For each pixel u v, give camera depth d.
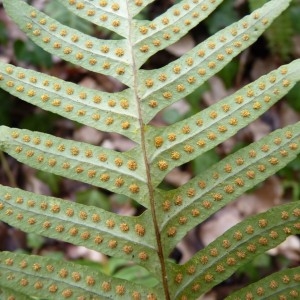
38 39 0.12
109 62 0.12
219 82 0.26
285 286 0.10
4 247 0.26
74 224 0.11
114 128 0.12
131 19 0.12
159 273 0.11
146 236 0.11
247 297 0.10
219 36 0.12
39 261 0.10
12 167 0.28
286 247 0.24
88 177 0.11
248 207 0.25
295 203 0.11
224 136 0.11
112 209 0.26
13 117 0.28
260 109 0.11
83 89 0.12
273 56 0.26
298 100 0.25
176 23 0.12
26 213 0.11
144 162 0.11
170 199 0.11
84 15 0.12
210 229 0.25
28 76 0.12
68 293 0.10
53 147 0.11
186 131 0.11
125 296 0.10
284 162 0.11
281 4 0.12
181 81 0.12
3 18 0.29
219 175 0.11
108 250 0.11
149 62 0.27
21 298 0.10
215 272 0.11
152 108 0.12
